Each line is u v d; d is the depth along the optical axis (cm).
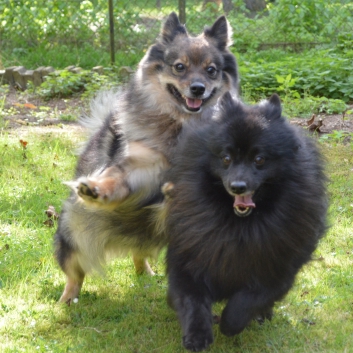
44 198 294
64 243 240
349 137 355
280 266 210
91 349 216
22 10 559
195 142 211
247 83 427
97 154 243
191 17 557
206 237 209
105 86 420
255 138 204
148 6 548
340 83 429
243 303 209
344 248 263
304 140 215
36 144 343
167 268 217
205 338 204
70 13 555
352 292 239
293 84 418
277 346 216
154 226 233
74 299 238
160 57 245
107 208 228
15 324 223
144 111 238
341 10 563
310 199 209
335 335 220
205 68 244
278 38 561
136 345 218
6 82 484
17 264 251
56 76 468
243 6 601
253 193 207
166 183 220
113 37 502
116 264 260
